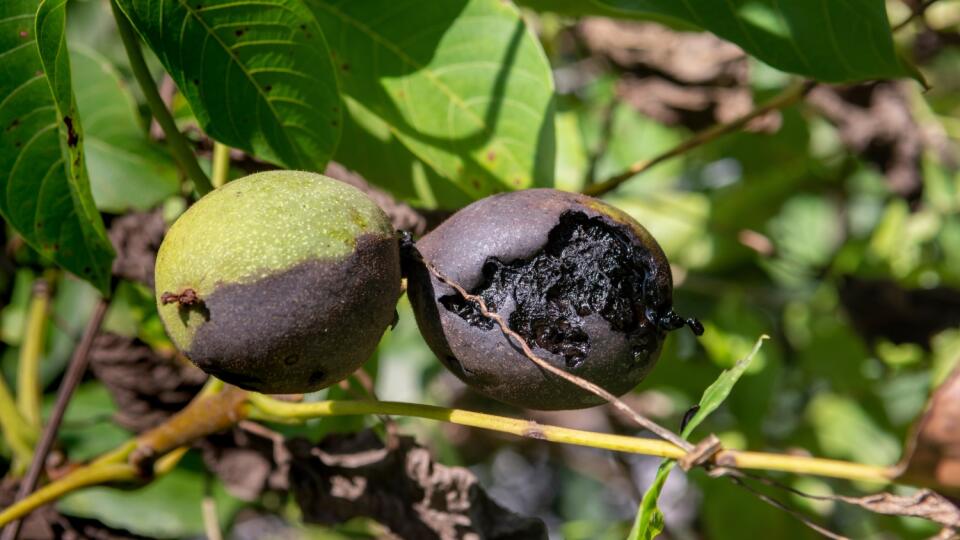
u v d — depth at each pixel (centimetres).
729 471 48
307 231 47
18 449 60
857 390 76
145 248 60
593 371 49
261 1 51
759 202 82
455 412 50
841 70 54
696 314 78
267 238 47
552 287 49
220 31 51
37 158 53
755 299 79
